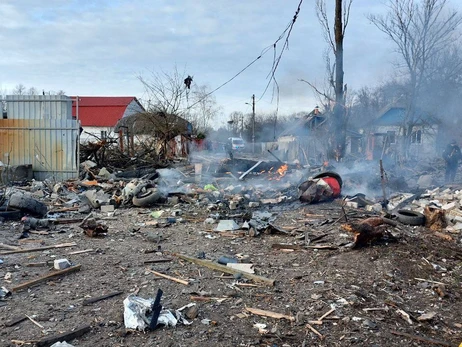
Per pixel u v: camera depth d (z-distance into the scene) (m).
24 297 4.57
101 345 3.57
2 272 5.36
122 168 17.44
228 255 6.36
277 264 5.95
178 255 6.22
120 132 21.25
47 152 15.36
